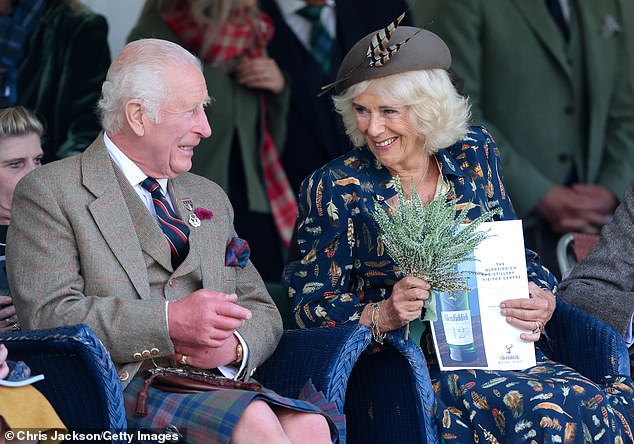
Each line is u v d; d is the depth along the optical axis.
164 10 23.55
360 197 16.14
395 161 16.06
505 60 24.83
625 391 15.62
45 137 20.84
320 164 24.45
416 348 15.30
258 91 24.02
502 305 15.66
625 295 16.77
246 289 15.83
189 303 14.06
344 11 24.31
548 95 25.03
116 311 14.04
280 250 24.38
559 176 25.25
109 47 23.03
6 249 14.64
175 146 14.83
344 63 16.17
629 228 17.34
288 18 24.17
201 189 15.86
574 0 25.58
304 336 15.32
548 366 15.90
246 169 23.94
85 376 13.22
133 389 14.27
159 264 14.88
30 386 13.05
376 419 15.77
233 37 23.61
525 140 25.09
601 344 16.03
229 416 13.45
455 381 15.57
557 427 14.52
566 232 25.06
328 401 14.56
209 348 14.48
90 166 14.74
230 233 15.94
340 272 16.09
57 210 14.38
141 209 14.79
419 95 15.69
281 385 15.18
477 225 14.91
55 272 14.23
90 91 22.42
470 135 17.02
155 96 14.56
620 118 25.88
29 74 22.03
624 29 25.97
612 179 25.56
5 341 13.31
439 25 24.75
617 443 14.79
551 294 16.22
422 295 14.84
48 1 22.23
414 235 14.69
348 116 16.33
